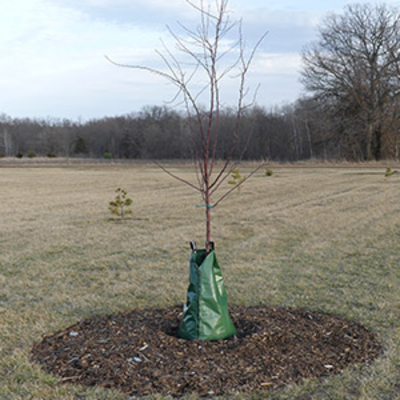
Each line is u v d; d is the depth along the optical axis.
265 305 5.56
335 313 5.27
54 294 6.06
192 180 28.88
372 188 21.78
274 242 9.48
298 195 19.27
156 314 5.07
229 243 9.46
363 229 10.85
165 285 6.44
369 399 3.35
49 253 8.59
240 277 6.89
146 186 25.11
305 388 3.48
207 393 3.39
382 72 44.50
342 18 45.22
